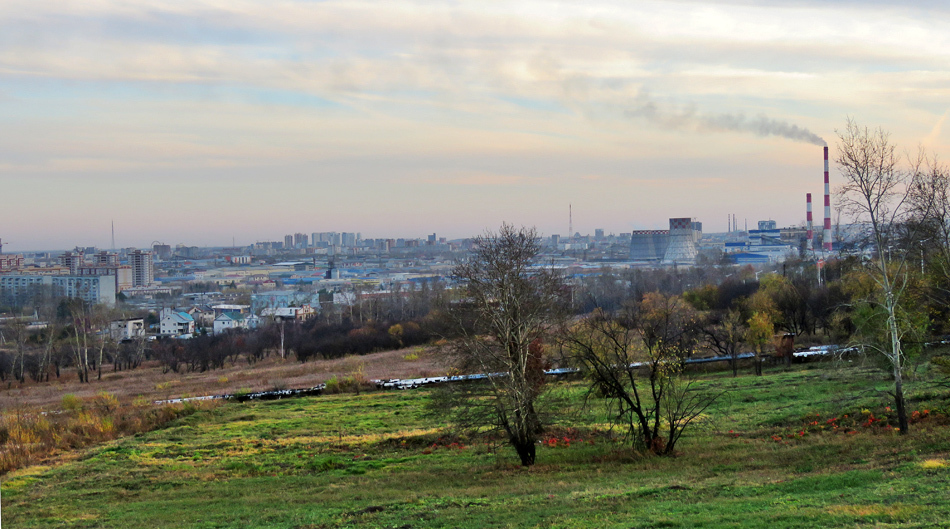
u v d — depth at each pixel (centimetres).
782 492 2947
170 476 4631
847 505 2488
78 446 5797
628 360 4544
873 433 4328
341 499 3772
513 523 2792
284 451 5259
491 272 4422
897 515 2258
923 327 4859
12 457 5212
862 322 4838
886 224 4203
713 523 2436
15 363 12688
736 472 3650
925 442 3681
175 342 15875
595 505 3023
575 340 4503
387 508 3353
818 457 3781
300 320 19562
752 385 6725
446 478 4209
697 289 15500
